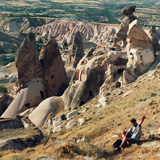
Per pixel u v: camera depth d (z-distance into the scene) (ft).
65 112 148.25
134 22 143.33
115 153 56.24
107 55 157.17
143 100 106.32
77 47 290.76
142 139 60.70
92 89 154.30
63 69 201.26
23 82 181.88
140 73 144.56
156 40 152.25
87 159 51.08
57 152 53.67
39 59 191.31
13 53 500.33
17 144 68.90
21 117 107.45
